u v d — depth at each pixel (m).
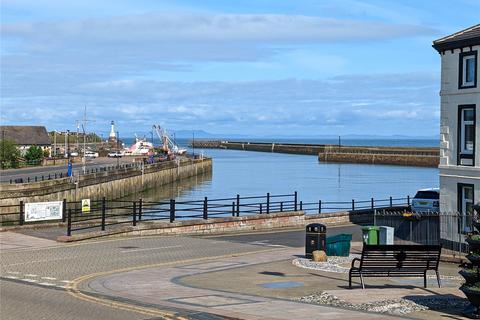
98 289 17.38
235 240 30.97
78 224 33.62
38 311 14.38
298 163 162.88
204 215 34.53
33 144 128.62
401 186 93.62
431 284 18.30
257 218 36.62
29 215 31.88
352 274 19.42
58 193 59.53
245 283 18.39
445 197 29.48
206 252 26.00
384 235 26.64
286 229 36.97
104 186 73.12
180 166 110.12
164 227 32.59
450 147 29.42
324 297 15.83
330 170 133.62
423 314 13.92
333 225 40.62
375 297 15.79
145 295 16.39
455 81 29.19
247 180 108.19
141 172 88.00
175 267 21.69
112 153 155.12
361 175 117.75
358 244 30.23
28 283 18.44
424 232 28.73
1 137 121.94
